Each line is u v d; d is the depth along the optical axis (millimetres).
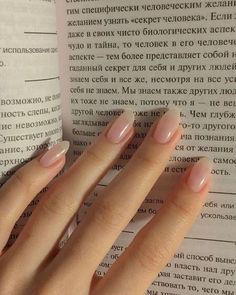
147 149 246
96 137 267
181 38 247
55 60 259
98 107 264
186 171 254
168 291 278
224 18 241
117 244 278
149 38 251
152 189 266
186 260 272
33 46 248
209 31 244
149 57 253
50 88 257
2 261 252
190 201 247
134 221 272
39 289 245
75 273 245
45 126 258
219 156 254
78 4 257
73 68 264
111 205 246
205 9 242
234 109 248
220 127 251
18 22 243
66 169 273
